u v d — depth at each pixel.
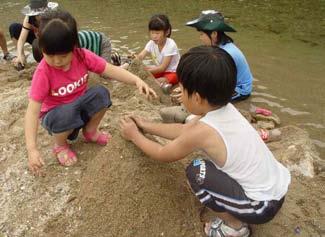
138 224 2.54
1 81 5.05
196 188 2.44
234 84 2.28
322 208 2.94
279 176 2.47
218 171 2.38
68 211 2.69
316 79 5.28
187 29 6.98
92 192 2.68
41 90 2.66
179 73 2.29
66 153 2.97
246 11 8.16
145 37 6.61
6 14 8.04
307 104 4.73
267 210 2.35
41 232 2.60
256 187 2.34
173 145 2.40
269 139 3.88
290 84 5.17
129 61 5.09
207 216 2.71
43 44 2.47
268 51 6.16
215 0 8.89
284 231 2.71
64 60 2.56
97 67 2.91
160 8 8.30
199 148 2.34
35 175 2.92
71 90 2.81
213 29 4.37
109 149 2.76
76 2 8.80
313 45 6.39
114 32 6.87
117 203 2.59
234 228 2.54
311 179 3.27
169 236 2.55
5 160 3.10
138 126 2.74
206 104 2.30
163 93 4.89
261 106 4.72
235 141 2.30
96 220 2.60
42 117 2.87
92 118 2.97
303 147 3.61
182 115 3.61
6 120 3.60
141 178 2.63
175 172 2.79
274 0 8.88
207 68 2.19
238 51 4.54
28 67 5.58
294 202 2.99
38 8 5.01
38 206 2.74
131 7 8.39
